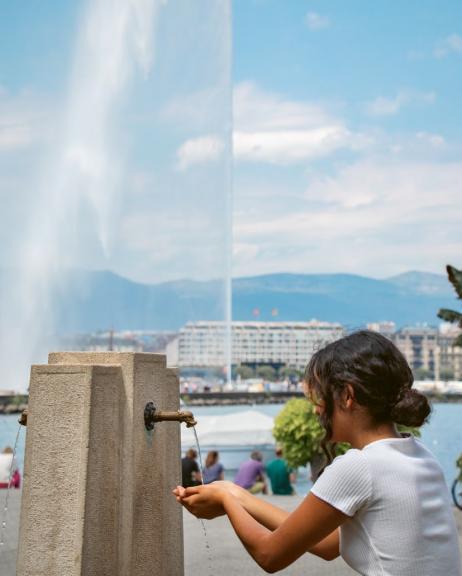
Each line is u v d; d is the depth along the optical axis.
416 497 2.68
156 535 4.80
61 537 4.12
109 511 4.31
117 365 4.45
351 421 2.87
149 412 4.68
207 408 126.94
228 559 7.90
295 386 182.38
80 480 4.12
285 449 15.31
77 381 4.18
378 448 2.76
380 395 2.80
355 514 2.73
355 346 2.86
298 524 2.76
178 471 5.27
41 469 4.18
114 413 4.36
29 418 4.22
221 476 17.52
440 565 2.68
